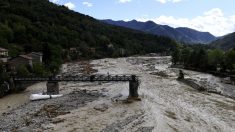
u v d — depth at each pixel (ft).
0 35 597.93
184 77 453.17
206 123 215.92
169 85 378.32
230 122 218.18
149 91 335.47
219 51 547.08
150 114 238.48
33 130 198.08
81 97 304.50
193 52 611.47
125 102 280.10
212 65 533.96
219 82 409.08
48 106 263.90
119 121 221.05
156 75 481.87
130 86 302.45
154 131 197.88
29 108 258.78
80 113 242.78
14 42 642.22
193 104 272.51
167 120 221.46
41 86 375.86
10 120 221.46
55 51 588.50
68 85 384.68
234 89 358.84
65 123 215.31
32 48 610.65
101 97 306.14
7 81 330.13
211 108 257.96
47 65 492.95
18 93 334.85
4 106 274.36
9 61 418.51
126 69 578.66
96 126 209.36
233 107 262.26
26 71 372.58
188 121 220.64
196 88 354.13
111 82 399.65
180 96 308.60
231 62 491.31
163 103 276.62
